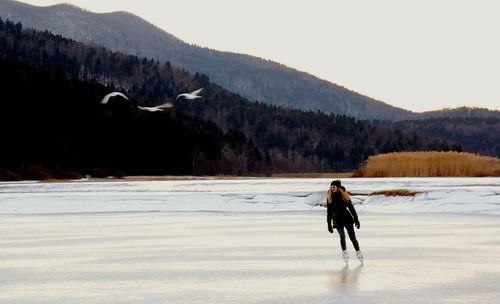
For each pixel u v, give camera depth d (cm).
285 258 1705
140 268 1547
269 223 2916
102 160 13762
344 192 1596
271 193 4031
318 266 1550
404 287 1245
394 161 6312
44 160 12538
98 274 1459
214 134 19138
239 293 1200
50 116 13962
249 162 19462
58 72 16688
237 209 3812
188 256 1766
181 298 1156
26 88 14262
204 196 4072
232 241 2150
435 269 1479
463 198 3631
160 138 15225
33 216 3538
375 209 3675
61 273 1480
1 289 1270
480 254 1745
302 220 3095
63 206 3978
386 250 1848
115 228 2712
